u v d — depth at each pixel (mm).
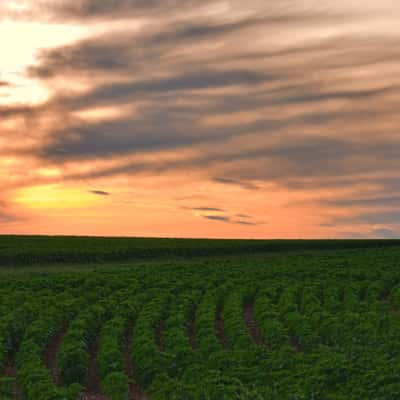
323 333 34875
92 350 34344
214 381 27156
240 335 34500
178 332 34750
